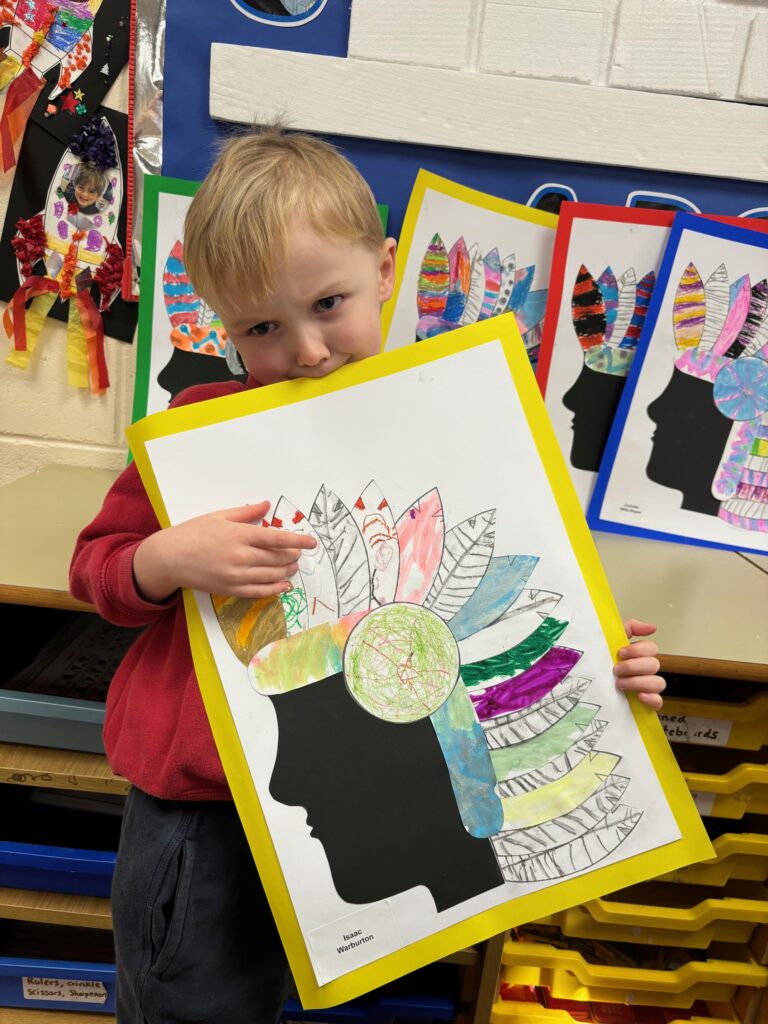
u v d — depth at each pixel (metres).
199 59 0.92
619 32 0.89
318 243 0.54
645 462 0.96
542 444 0.56
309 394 0.56
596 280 0.94
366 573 0.56
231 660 0.54
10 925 0.91
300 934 0.53
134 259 1.00
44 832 0.86
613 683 0.56
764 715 0.77
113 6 0.92
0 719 0.76
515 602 0.56
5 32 0.93
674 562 0.89
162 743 0.59
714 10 0.88
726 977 0.87
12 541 0.80
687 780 0.78
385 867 0.53
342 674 0.55
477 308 0.98
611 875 0.54
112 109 0.96
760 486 0.95
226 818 0.61
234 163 0.58
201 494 0.55
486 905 0.54
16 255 1.00
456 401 0.56
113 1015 0.89
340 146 0.94
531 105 0.91
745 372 0.94
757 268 0.92
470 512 0.56
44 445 1.08
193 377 1.00
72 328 1.03
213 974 0.61
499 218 0.95
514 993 0.95
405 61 0.90
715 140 0.92
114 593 0.57
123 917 0.61
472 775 0.55
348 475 0.56
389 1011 0.87
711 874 0.84
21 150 0.97
